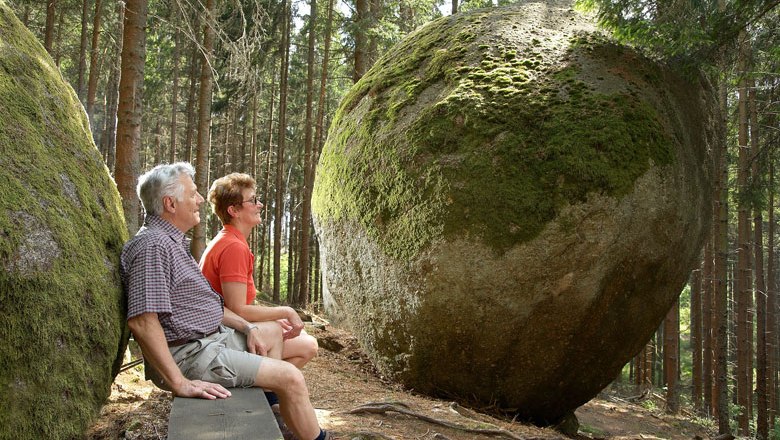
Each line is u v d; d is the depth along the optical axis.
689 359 31.08
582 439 6.21
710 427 11.18
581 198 5.10
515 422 5.41
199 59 19.09
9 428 2.20
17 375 2.26
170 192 3.02
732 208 17.48
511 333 5.22
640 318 5.52
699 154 6.09
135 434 3.30
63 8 16.47
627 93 5.52
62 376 2.46
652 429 9.10
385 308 5.78
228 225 3.62
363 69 13.45
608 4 5.78
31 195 2.55
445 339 5.37
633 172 5.18
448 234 5.24
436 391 5.65
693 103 6.27
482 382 5.52
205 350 2.90
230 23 11.71
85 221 2.86
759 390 12.96
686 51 6.09
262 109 28.94
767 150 9.78
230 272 3.38
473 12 6.77
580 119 5.30
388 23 13.41
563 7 6.68
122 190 6.99
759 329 16.48
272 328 3.38
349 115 6.65
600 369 5.66
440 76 5.98
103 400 2.76
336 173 6.42
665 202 5.28
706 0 5.99
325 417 4.34
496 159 5.26
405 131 5.71
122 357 3.06
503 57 5.87
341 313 6.55
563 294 5.11
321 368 6.03
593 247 5.06
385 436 3.92
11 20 3.16
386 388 5.63
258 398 2.69
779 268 25.33
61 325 2.46
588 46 5.94
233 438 2.16
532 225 5.09
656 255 5.30
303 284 16.38
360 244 6.01
